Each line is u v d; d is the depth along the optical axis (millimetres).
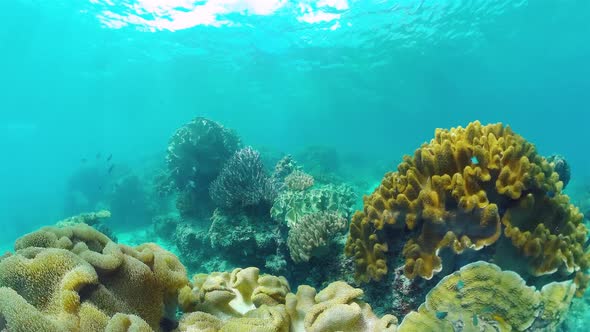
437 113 85188
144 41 28109
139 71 38312
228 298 2920
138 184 17781
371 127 119375
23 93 48875
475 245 3107
